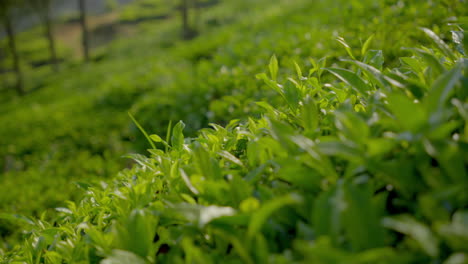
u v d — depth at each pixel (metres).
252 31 3.80
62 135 2.97
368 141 0.43
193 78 2.53
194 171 0.54
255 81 1.56
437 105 0.44
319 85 0.64
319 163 0.46
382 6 1.81
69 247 0.55
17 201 1.80
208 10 12.04
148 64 5.02
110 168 2.08
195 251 0.41
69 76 8.38
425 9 1.42
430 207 0.39
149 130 2.20
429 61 0.52
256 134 0.57
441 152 0.42
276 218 0.46
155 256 0.49
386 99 0.50
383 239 0.40
